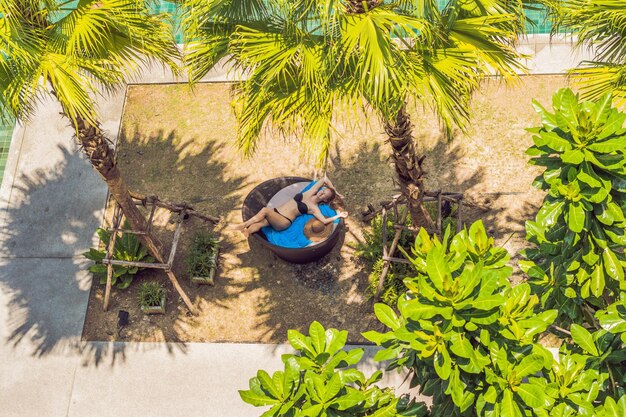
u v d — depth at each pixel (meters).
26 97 6.26
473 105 10.38
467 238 5.04
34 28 6.50
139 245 9.37
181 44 11.25
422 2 5.82
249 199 9.16
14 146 10.61
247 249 9.54
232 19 6.59
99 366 8.77
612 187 4.98
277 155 10.28
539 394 4.45
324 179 8.99
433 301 4.56
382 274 8.52
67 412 8.49
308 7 6.00
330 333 5.14
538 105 5.03
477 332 4.68
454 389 4.54
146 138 10.64
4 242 9.82
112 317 9.14
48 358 8.86
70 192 10.18
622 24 6.59
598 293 5.24
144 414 8.41
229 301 9.16
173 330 8.99
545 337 8.43
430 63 6.32
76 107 6.35
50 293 9.37
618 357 5.02
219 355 8.74
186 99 10.91
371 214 9.33
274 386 4.90
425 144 10.15
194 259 9.22
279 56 6.18
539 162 5.14
